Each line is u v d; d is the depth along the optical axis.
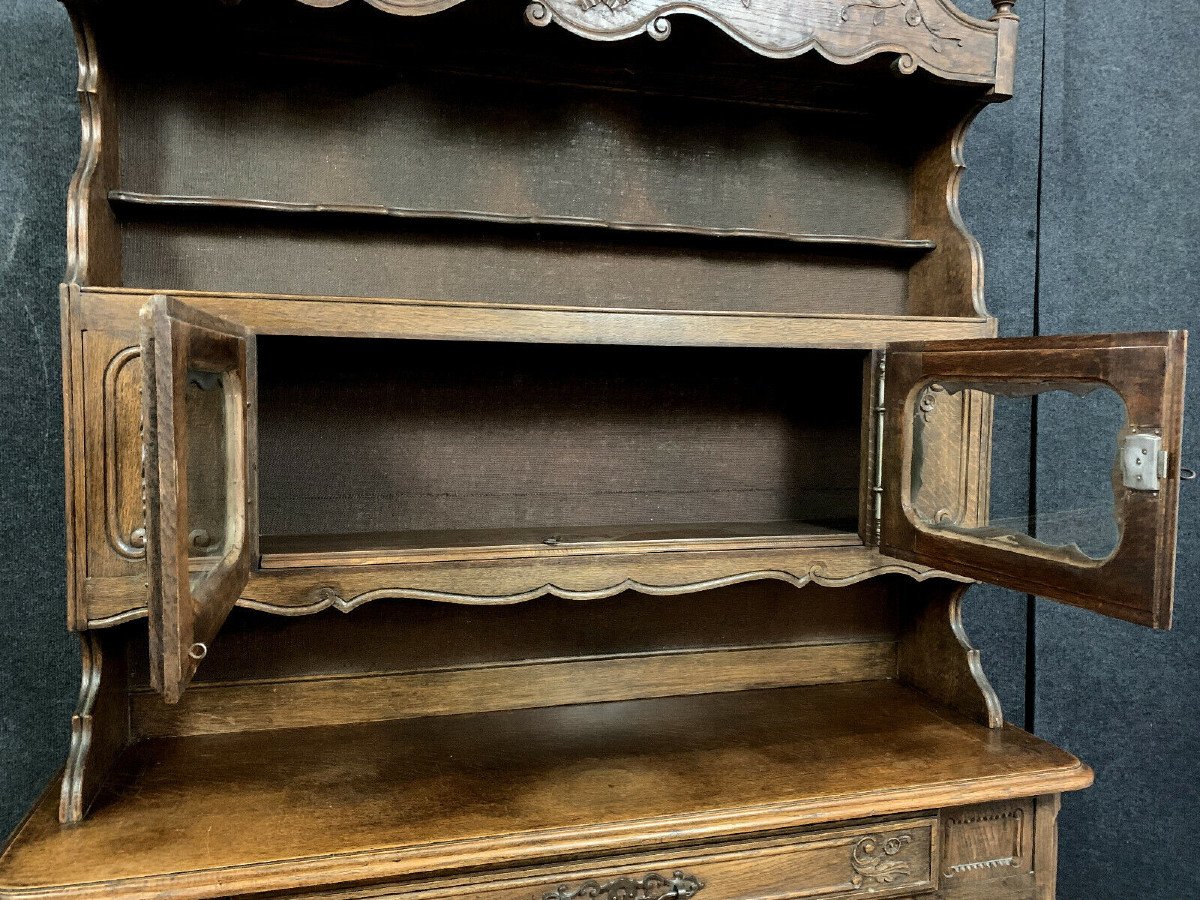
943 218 1.86
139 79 1.59
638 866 1.38
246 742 1.65
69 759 1.37
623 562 1.56
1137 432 1.18
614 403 1.87
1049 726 2.29
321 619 1.73
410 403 1.76
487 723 1.76
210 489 1.15
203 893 1.19
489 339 1.46
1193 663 2.18
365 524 1.75
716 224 1.89
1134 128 2.18
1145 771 2.24
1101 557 1.24
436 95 1.73
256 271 1.66
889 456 1.65
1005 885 1.59
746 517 1.96
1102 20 2.19
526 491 1.83
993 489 2.29
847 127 1.95
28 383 1.76
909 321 1.67
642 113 1.84
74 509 1.30
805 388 1.98
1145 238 2.18
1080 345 1.26
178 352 0.96
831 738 1.70
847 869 1.48
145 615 1.33
